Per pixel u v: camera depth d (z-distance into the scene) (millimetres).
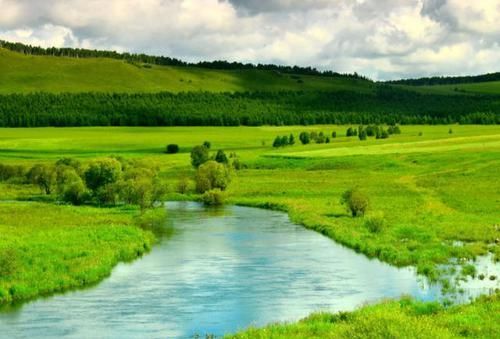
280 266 57281
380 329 32250
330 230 75688
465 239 69438
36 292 47438
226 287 49781
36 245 61219
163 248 66688
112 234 69875
